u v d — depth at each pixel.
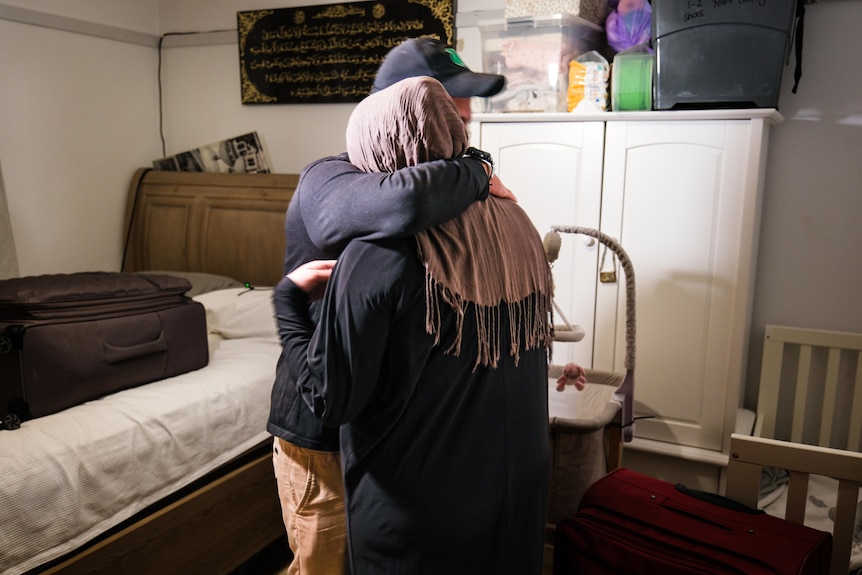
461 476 1.06
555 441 1.92
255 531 2.15
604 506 1.65
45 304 1.71
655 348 2.39
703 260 2.28
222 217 3.21
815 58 2.44
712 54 2.18
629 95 2.33
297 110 3.31
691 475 2.41
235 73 3.42
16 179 2.93
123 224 3.45
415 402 1.02
